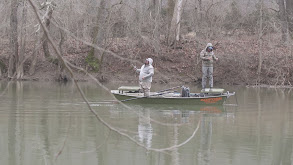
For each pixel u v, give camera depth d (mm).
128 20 56031
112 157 16812
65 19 47469
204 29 60656
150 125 23438
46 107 29594
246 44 58906
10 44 53469
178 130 22203
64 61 8914
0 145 18531
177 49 60969
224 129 22688
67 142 19234
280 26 56469
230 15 62500
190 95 34094
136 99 32125
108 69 57500
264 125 24000
